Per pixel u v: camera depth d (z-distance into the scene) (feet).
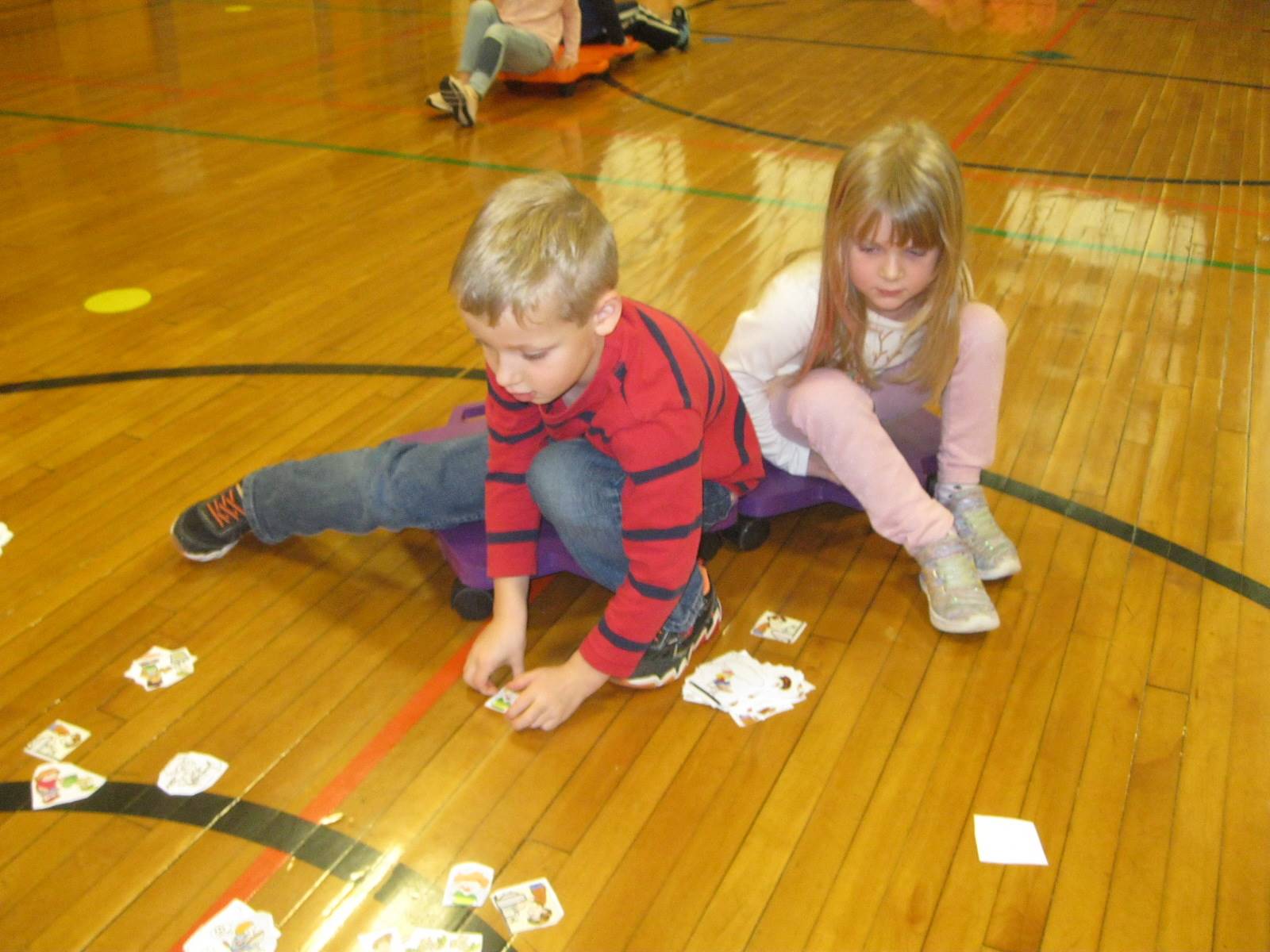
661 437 4.79
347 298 9.71
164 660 5.65
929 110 16.61
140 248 10.75
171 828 4.75
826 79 18.39
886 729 5.32
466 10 23.35
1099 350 9.11
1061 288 10.31
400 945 4.27
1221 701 5.52
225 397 8.07
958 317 5.77
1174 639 5.93
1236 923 4.40
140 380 8.30
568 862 4.62
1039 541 6.70
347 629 5.92
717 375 5.44
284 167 13.20
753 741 5.24
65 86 16.65
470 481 5.84
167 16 22.09
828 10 24.48
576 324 4.43
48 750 5.11
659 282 10.17
